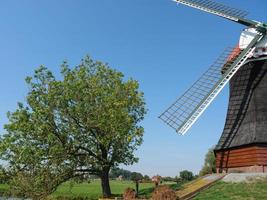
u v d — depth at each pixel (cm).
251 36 3328
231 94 3416
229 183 2831
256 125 3100
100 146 4091
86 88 4153
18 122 3916
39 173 3819
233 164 3173
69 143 3938
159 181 3562
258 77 3253
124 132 3959
